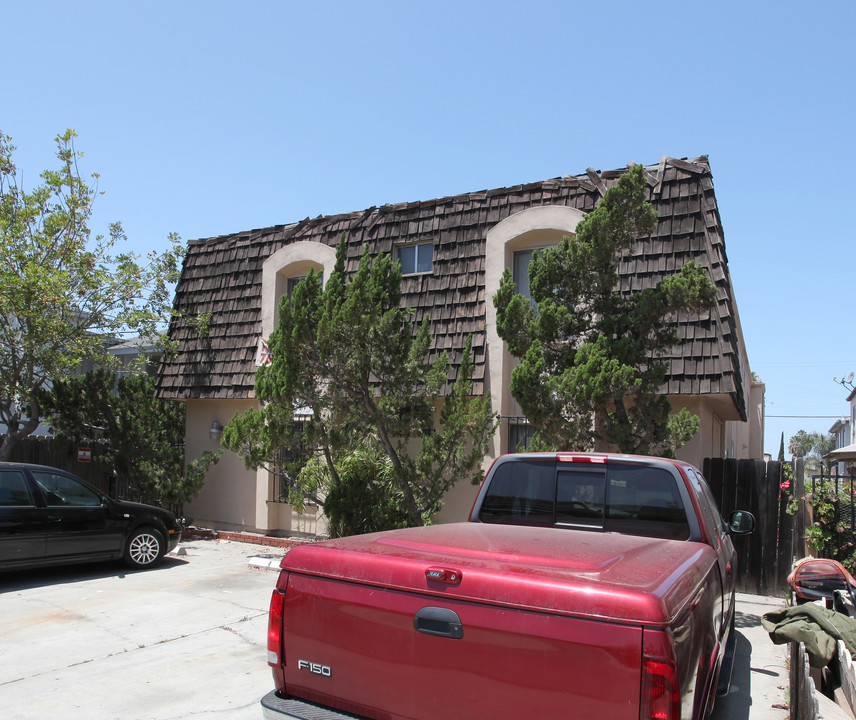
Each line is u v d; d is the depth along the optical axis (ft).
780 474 30.32
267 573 33.53
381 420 30.42
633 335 26.48
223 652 21.61
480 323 36.50
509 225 36.63
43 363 42.55
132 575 32.94
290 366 31.14
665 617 8.77
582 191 35.55
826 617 19.65
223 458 45.78
